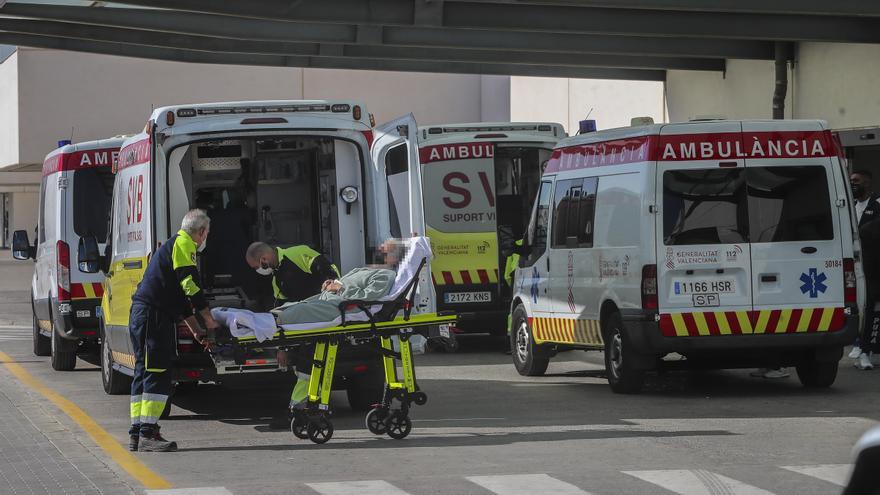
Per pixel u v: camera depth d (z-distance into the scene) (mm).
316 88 76250
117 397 27172
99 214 32656
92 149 32781
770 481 16219
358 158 23938
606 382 28766
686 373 30453
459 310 37281
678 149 24969
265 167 26984
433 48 45625
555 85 60344
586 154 27703
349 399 24156
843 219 25312
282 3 37281
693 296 24781
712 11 34719
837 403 24156
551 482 16297
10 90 74875
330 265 22719
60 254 32312
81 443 20500
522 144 37781
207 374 22453
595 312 26828
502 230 37969
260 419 23500
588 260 27078
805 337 25000
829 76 40531
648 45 42875
